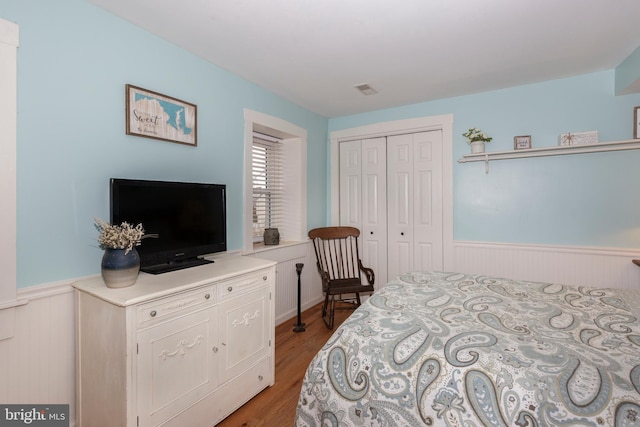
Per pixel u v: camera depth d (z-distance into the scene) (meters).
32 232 1.49
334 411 1.20
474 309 1.53
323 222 3.96
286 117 3.27
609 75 2.58
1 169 1.38
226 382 1.77
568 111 2.73
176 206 1.94
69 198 1.61
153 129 1.99
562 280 2.78
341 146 3.97
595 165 2.67
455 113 3.22
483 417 0.97
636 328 1.29
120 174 1.83
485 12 1.78
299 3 1.69
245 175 2.74
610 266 2.62
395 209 3.62
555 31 1.97
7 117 1.39
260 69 2.55
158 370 1.44
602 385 0.93
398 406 1.09
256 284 1.98
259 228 3.36
